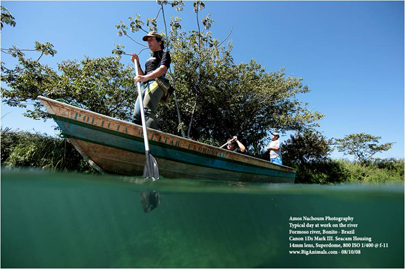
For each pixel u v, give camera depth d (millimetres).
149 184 2752
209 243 3500
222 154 4023
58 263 2668
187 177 3732
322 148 11898
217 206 3445
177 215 3252
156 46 3867
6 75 6809
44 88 7023
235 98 10086
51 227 3131
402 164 11570
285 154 12594
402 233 4340
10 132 5672
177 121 10789
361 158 14148
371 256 3459
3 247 2787
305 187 3789
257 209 3529
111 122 2992
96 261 2775
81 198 3041
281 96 10703
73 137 2912
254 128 12141
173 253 3000
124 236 3400
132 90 8438
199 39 8250
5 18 4934
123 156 3160
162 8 6828
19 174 2668
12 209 2875
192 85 9648
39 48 5766
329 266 2930
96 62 7727
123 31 7070
